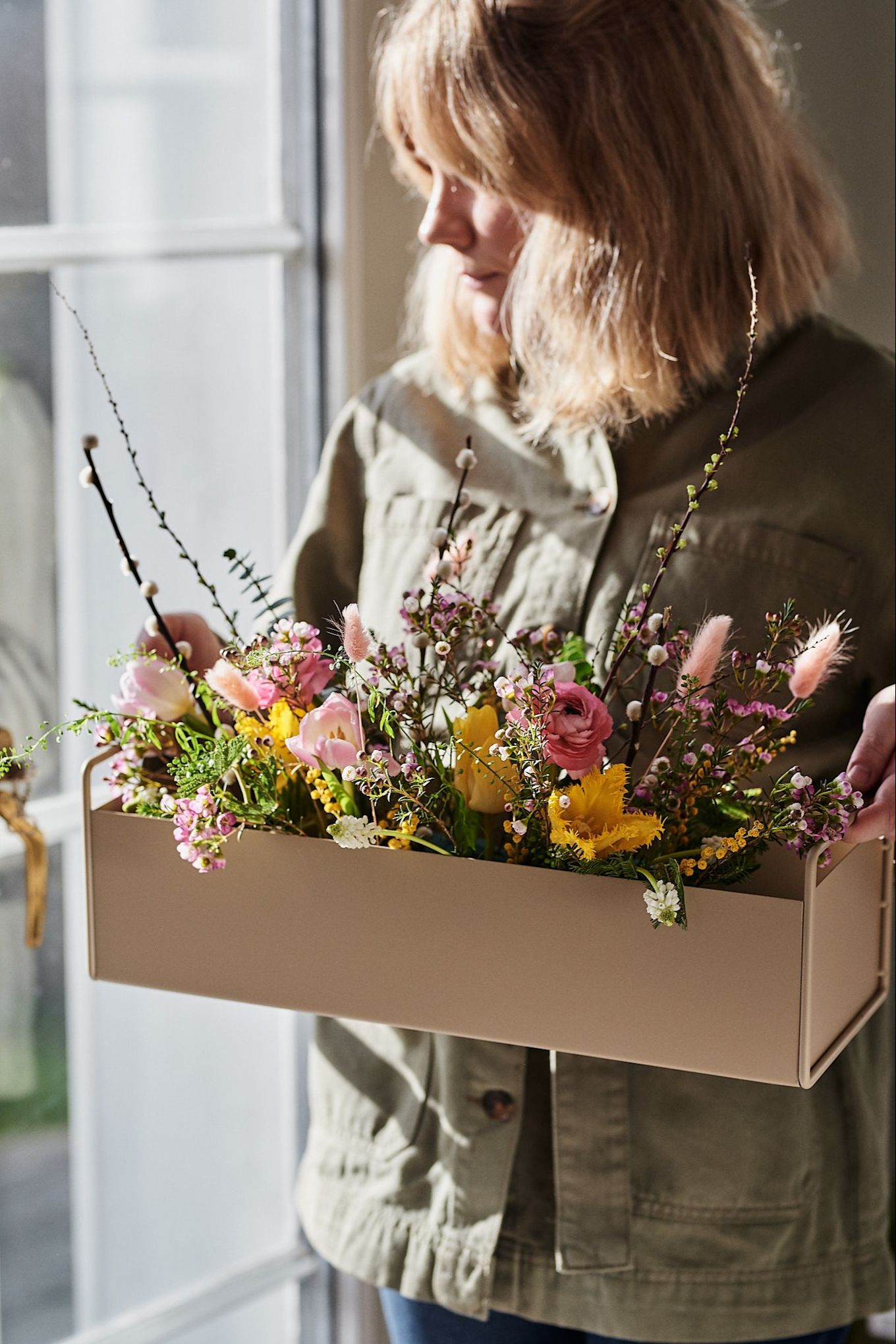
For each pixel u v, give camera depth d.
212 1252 1.60
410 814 0.84
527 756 0.80
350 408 1.26
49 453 1.34
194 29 1.38
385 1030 1.16
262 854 0.87
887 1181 1.15
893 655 1.05
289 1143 1.65
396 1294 1.18
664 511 1.06
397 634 1.13
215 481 1.48
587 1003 0.81
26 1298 1.44
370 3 1.40
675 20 1.03
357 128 1.42
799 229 1.11
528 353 1.06
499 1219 1.07
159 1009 1.52
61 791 1.40
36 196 1.29
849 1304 1.08
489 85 1.00
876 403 1.07
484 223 1.07
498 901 0.82
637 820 0.78
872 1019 1.12
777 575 1.03
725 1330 1.04
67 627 1.38
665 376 1.05
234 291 1.46
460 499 0.96
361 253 1.45
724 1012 0.79
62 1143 1.45
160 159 1.38
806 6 1.48
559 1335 1.17
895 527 1.05
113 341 1.37
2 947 1.36
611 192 1.01
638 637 0.88
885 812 0.84
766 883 0.88
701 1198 1.04
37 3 1.27
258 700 0.89
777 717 0.85
